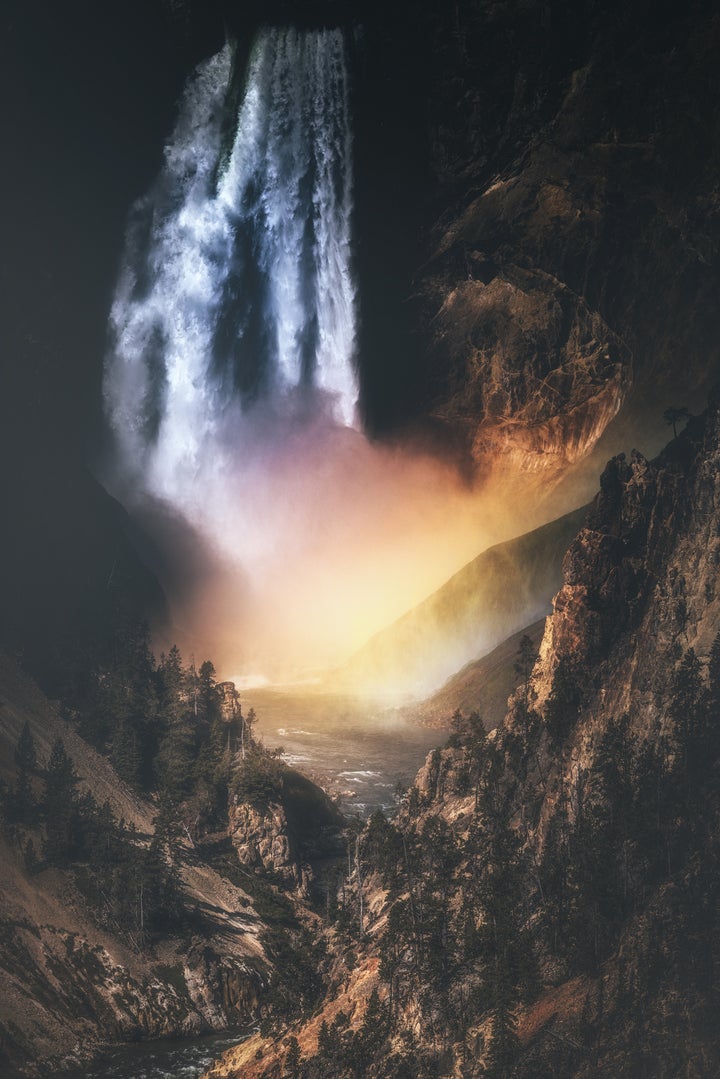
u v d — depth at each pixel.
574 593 121.12
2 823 136.88
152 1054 120.25
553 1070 92.56
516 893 106.19
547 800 113.94
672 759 106.38
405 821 128.25
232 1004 130.75
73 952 127.56
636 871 101.50
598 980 96.56
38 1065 114.81
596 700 117.44
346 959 116.81
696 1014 92.62
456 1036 99.38
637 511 121.06
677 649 112.56
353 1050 101.69
